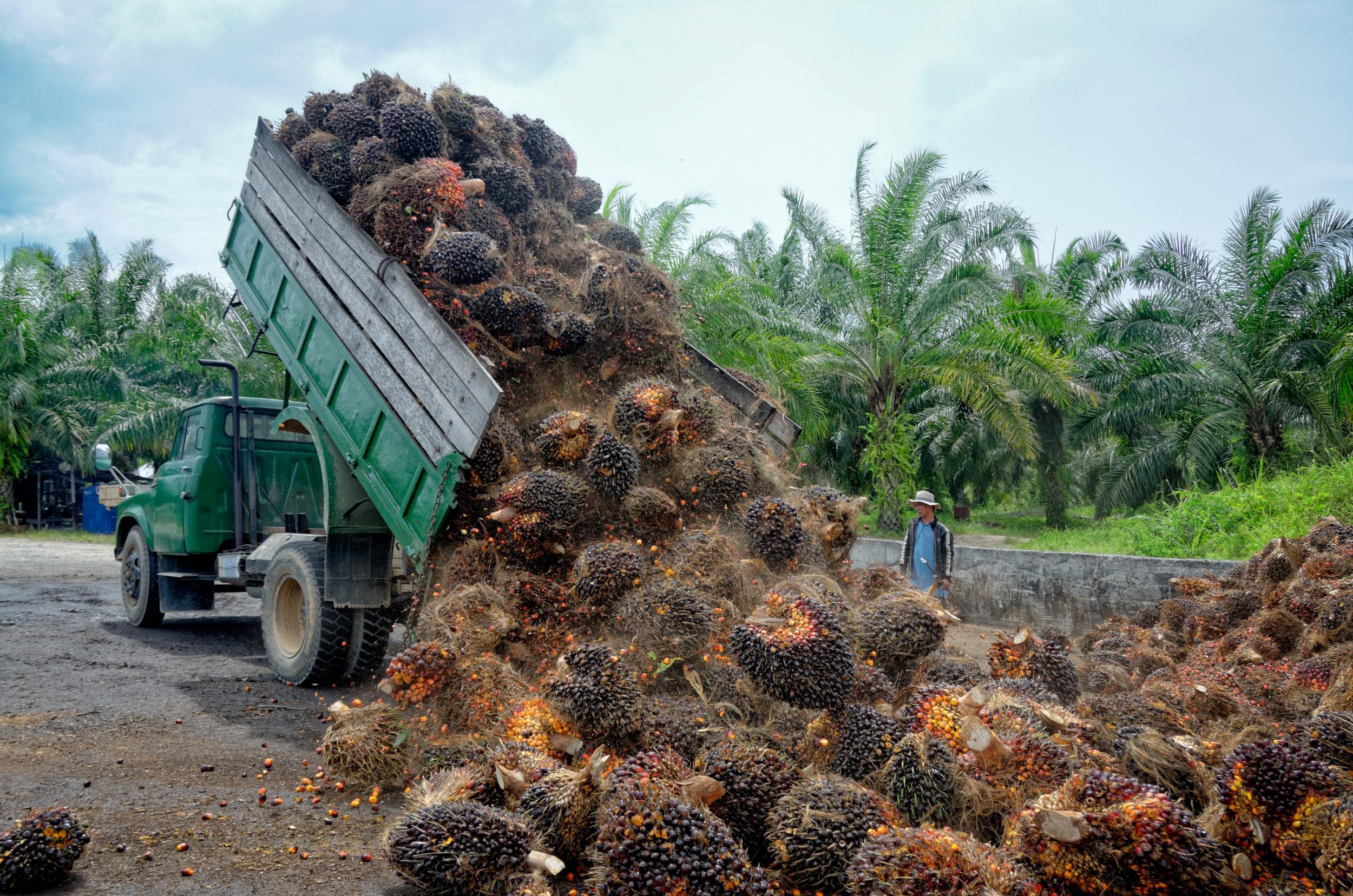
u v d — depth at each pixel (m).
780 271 21.73
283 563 6.35
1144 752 3.22
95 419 25.59
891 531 17.25
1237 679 4.61
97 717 5.05
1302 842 2.60
